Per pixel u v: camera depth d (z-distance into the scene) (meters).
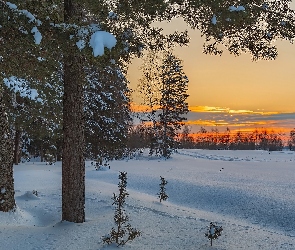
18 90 14.88
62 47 5.12
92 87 26.19
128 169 27.70
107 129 28.42
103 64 5.26
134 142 47.75
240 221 11.70
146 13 5.95
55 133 21.00
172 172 25.70
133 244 6.22
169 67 41.34
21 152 31.81
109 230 7.06
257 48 7.00
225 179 21.52
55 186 16.33
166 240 6.62
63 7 6.11
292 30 6.24
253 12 6.13
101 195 12.66
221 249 6.29
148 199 13.12
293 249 6.74
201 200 15.64
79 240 6.33
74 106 7.64
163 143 42.69
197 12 6.50
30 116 18.14
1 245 6.00
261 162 37.56
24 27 5.15
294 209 13.21
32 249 5.79
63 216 7.84
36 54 5.60
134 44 5.81
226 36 6.96
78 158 7.77
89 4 5.09
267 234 8.06
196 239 6.83
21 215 8.56
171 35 6.88
